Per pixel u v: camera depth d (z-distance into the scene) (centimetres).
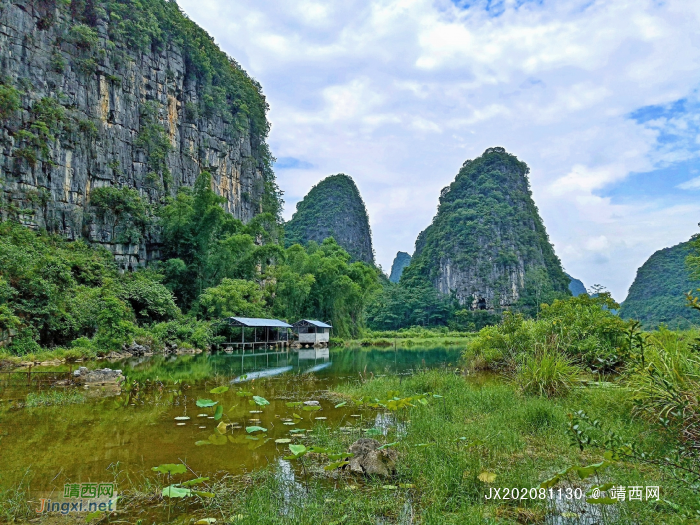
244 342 2556
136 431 620
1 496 384
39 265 2100
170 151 3984
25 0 3006
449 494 382
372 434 577
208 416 718
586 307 1260
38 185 2872
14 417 711
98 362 1673
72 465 477
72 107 3170
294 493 399
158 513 362
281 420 690
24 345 1680
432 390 891
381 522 339
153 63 3984
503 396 749
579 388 745
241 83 5334
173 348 2289
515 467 434
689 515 317
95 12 3525
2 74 2819
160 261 3356
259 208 5312
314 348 2928
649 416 525
